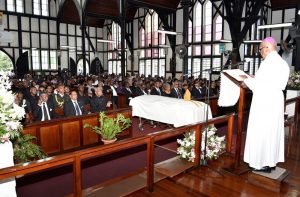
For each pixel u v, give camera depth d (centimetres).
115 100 893
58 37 2100
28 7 2031
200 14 1639
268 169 288
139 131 637
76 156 221
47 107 537
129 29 2166
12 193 230
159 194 274
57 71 2227
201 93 840
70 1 1997
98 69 2369
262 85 266
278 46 1370
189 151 362
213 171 323
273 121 268
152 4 1430
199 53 1675
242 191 274
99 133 493
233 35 1066
